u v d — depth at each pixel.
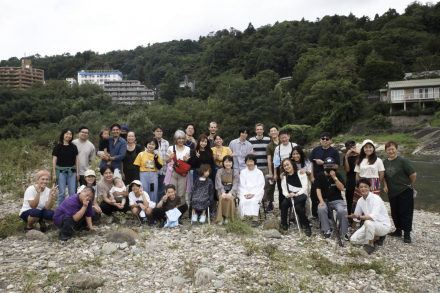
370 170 5.51
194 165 6.41
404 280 4.01
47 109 58.47
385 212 5.16
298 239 5.29
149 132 38.47
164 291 3.45
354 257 4.64
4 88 70.69
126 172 6.96
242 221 5.86
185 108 50.16
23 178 10.37
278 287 3.59
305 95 50.97
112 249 4.52
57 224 5.10
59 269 3.91
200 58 118.56
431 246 5.32
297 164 6.07
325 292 3.58
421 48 57.31
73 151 6.27
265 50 84.94
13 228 5.34
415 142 32.03
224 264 4.20
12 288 3.39
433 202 10.16
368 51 56.31
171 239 5.14
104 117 51.25
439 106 39.94
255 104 40.00
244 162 7.01
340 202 5.66
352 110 42.75
